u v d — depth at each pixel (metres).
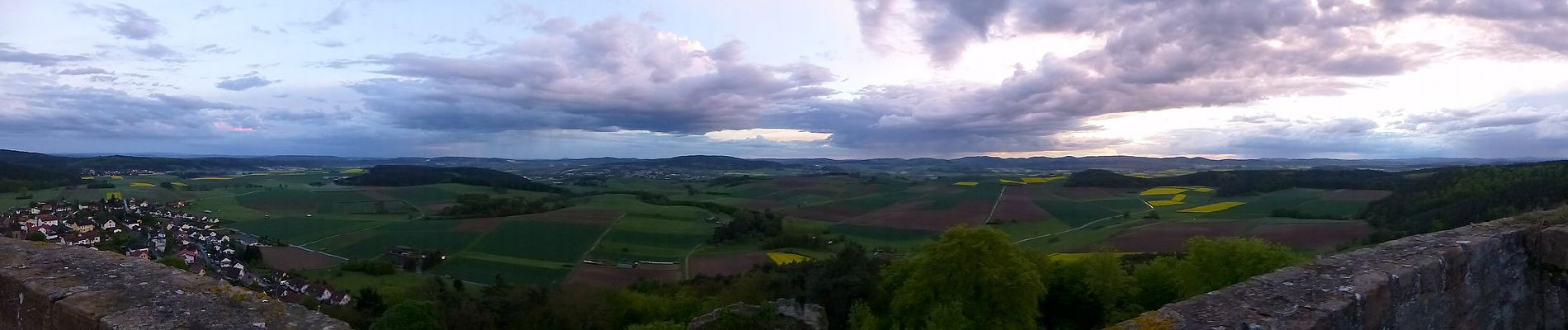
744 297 30.11
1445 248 5.96
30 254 5.47
